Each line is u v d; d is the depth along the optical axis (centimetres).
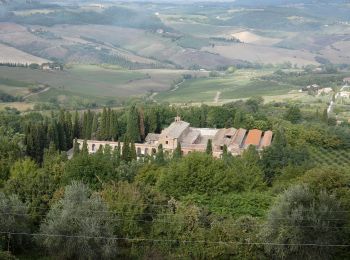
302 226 8575
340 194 9969
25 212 9238
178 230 9075
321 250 8531
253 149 15350
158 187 11519
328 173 10538
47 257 9088
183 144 18638
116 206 9262
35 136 17575
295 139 19588
